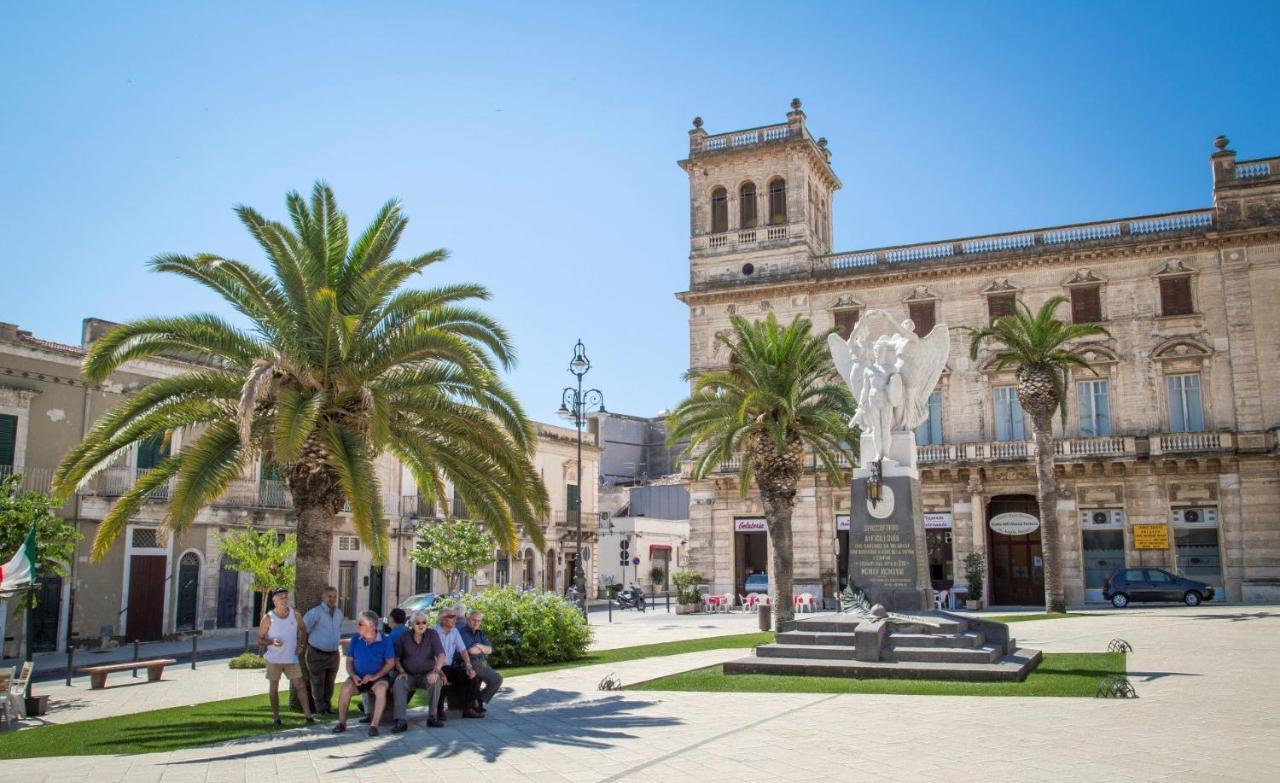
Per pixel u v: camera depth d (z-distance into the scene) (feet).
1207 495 137.59
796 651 59.16
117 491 117.19
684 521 240.73
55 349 112.47
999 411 151.23
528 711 48.67
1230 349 139.33
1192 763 32.04
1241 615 99.71
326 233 61.21
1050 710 42.86
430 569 165.27
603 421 261.24
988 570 146.41
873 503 67.10
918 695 48.21
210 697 63.21
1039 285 150.20
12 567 61.72
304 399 55.52
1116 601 131.03
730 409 104.83
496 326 61.52
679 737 39.37
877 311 72.28
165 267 55.57
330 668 51.49
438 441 62.39
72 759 40.19
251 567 92.17
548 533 196.65
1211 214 143.23
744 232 167.02
